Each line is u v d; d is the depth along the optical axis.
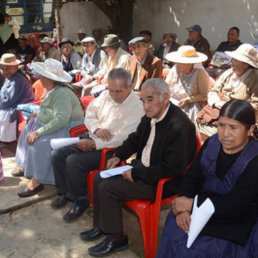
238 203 2.00
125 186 2.52
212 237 2.02
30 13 12.72
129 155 3.00
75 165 3.03
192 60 3.99
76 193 3.09
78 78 6.90
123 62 5.48
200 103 4.25
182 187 2.32
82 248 2.79
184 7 10.44
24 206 3.40
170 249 2.14
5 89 4.53
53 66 3.47
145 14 11.83
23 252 2.76
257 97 3.56
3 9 12.28
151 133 2.70
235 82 3.76
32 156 3.43
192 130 2.62
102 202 2.57
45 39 8.14
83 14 11.46
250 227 2.03
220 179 2.12
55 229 3.04
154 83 2.47
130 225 3.12
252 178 1.98
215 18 9.58
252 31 8.73
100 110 3.35
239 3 8.84
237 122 1.93
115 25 12.09
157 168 2.52
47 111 3.55
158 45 11.75
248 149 2.03
